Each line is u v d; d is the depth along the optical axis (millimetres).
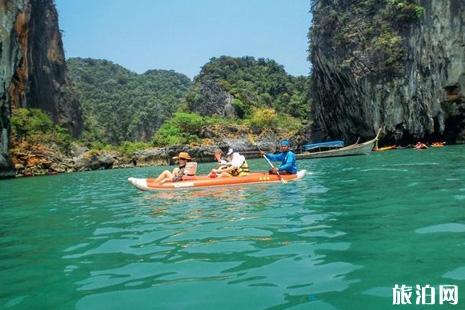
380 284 3266
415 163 15812
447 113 38562
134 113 101000
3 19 30891
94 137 72250
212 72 78625
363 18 40781
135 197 10211
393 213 6004
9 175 30703
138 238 5391
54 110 60125
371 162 19156
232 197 8883
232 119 67312
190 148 49156
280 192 9281
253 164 28156
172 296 3223
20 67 45219
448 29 37875
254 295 3160
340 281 3371
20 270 4188
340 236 4848
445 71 38031
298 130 56312
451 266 3584
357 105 41719
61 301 3264
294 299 3053
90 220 7098
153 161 48094
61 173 36594
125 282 3619
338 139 47250
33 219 7566
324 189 9438
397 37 38500
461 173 10820
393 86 38844
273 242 4734
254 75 83875
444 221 5270
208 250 4543
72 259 4508
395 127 39312
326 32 43688
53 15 61906
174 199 9156
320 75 46938
